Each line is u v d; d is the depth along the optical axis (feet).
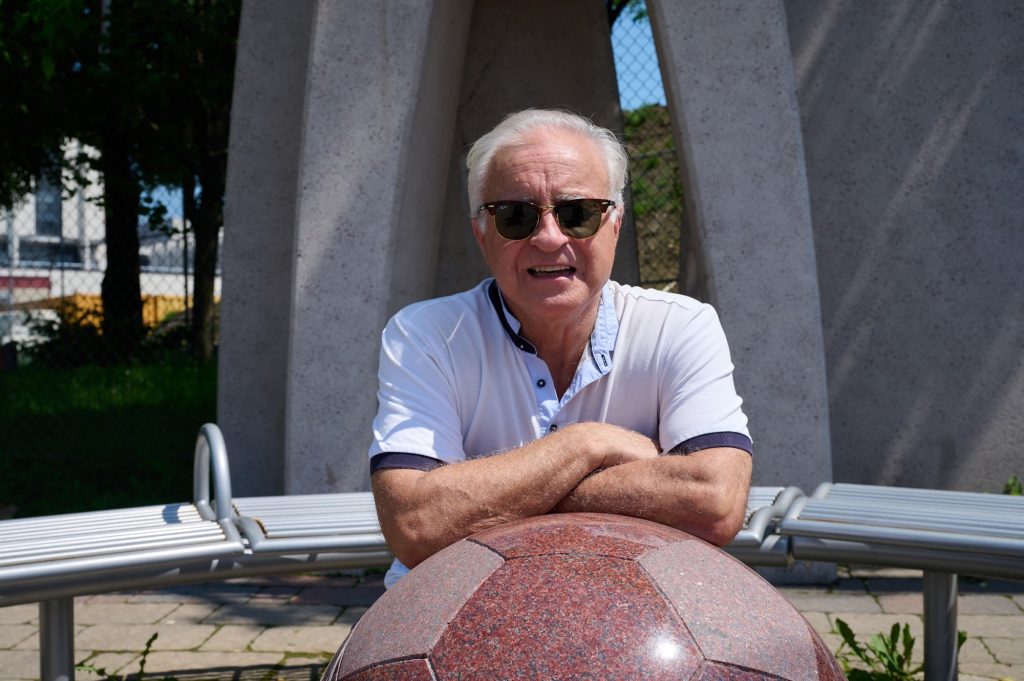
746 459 5.60
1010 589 13.25
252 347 16.17
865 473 15.52
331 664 4.41
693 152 12.87
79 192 42.57
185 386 34.09
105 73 26.32
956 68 15.08
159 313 49.98
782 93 12.70
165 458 24.48
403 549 5.27
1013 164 15.01
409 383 5.83
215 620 12.23
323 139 13.66
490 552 4.35
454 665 3.82
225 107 31.48
